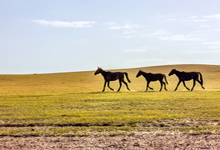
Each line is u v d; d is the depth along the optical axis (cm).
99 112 1455
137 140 955
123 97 2102
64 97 2230
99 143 929
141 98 2012
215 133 1020
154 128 1104
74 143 934
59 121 1234
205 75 5841
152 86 3981
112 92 2694
